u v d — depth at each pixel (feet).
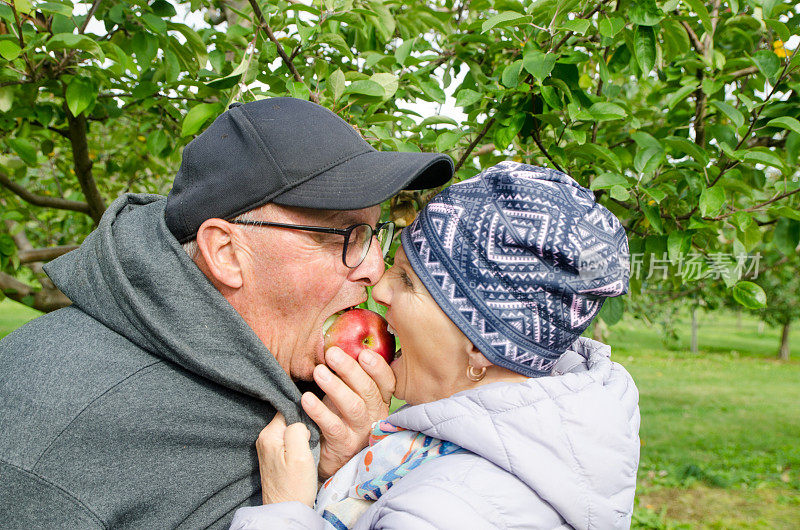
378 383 4.49
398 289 4.26
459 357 4.11
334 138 4.21
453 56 8.75
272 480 4.12
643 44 6.82
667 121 9.05
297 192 4.04
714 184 7.09
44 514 3.60
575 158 7.80
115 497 3.80
